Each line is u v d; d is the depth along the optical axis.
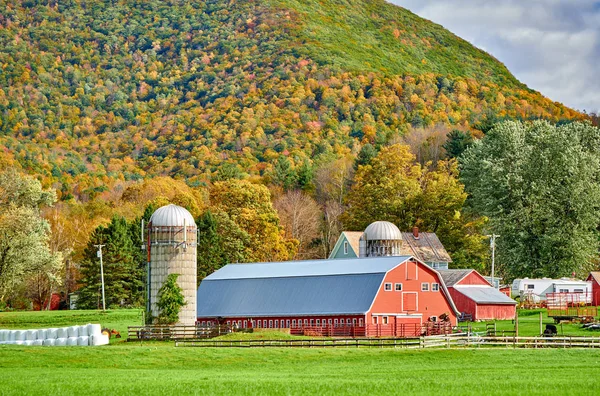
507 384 59.12
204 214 153.88
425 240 147.25
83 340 95.31
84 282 151.38
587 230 142.88
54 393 56.12
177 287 105.38
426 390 56.47
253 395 54.59
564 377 63.56
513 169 149.75
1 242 122.00
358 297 107.56
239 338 94.62
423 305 110.56
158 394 55.38
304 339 91.12
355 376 66.31
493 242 129.62
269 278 116.06
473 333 96.88
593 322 104.12
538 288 133.12
